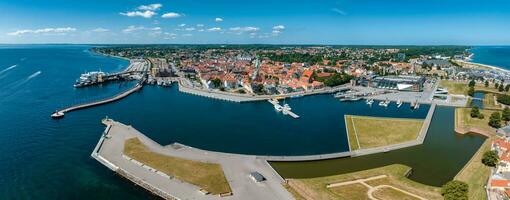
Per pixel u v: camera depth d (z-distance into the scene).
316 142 196.12
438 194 125.56
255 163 155.25
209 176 140.50
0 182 139.12
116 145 176.62
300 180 137.12
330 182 135.25
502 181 131.75
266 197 124.75
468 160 169.12
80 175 145.88
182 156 161.88
